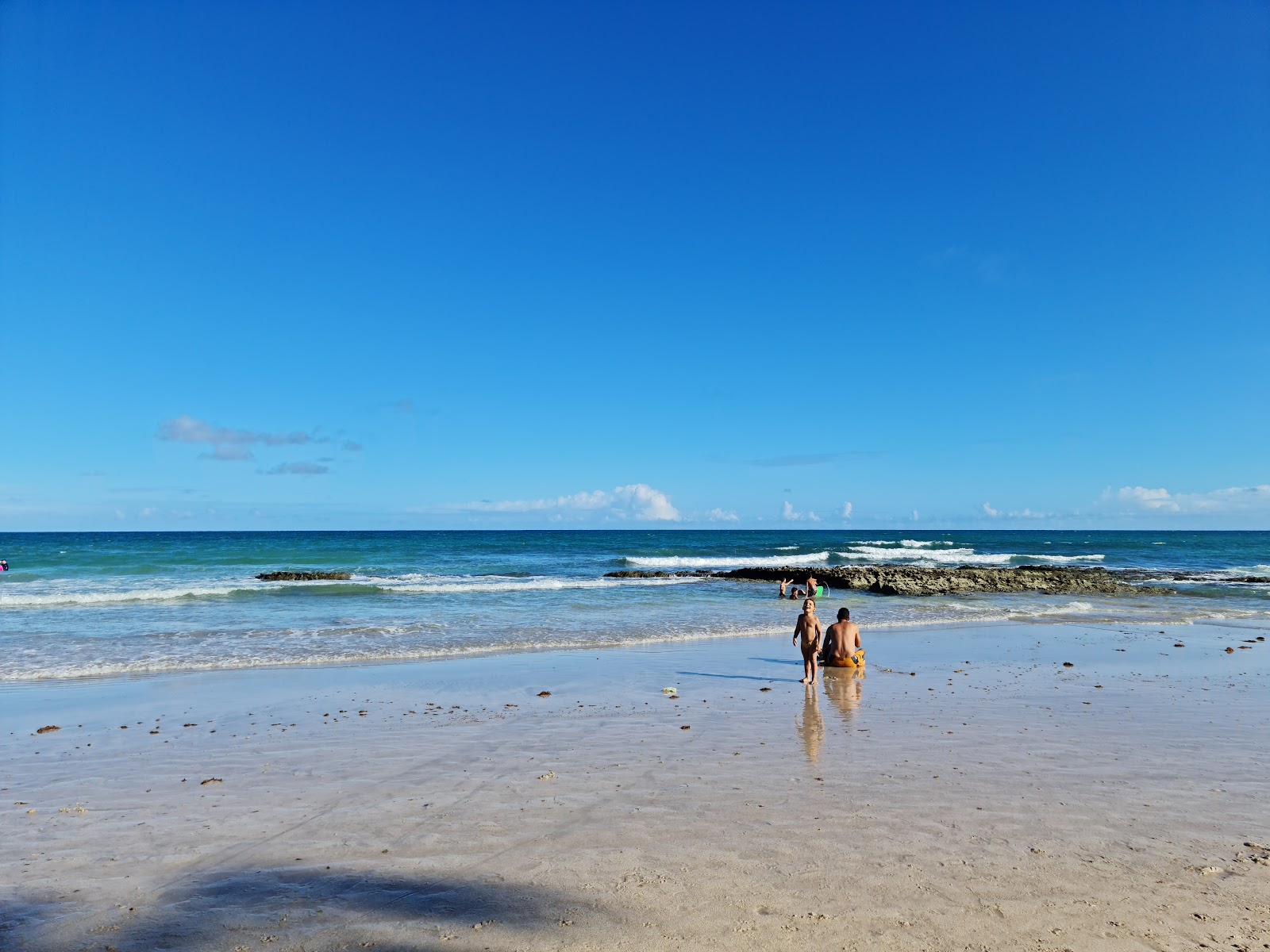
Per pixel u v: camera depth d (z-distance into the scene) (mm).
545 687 11789
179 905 4492
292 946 3975
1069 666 13773
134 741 8555
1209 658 14797
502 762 7609
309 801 6430
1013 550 77625
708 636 17703
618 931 4066
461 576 39562
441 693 11273
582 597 27344
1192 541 107375
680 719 9539
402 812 6105
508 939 4004
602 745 8250
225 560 47219
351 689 11648
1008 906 4328
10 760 7797
